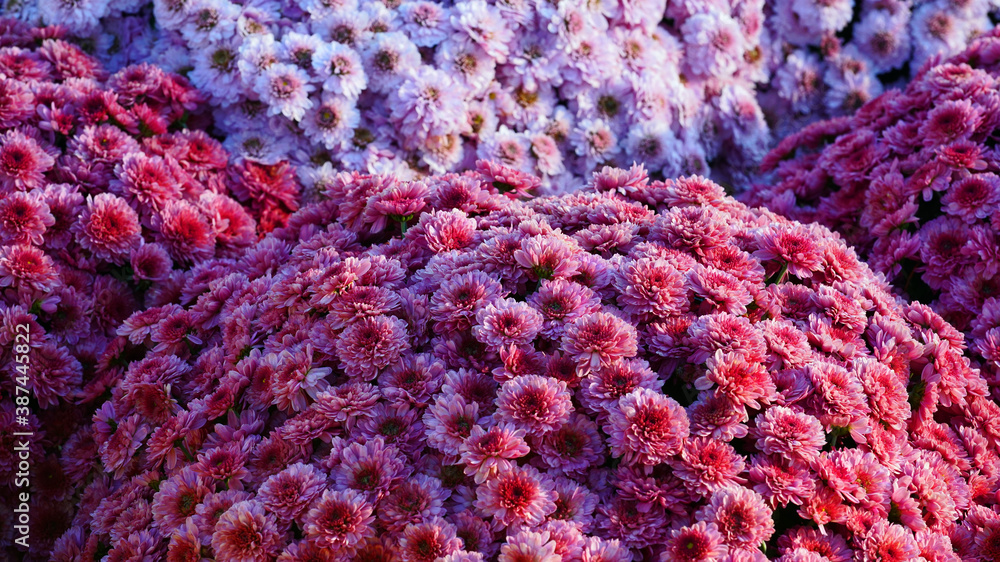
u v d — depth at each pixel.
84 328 1.15
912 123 1.29
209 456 0.97
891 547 0.93
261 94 1.30
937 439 1.04
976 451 1.04
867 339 1.05
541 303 1.00
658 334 0.99
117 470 1.03
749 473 0.94
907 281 1.22
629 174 1.17
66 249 1.17
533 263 1.01
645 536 0.92
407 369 0.98
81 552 1.04
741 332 0.98
